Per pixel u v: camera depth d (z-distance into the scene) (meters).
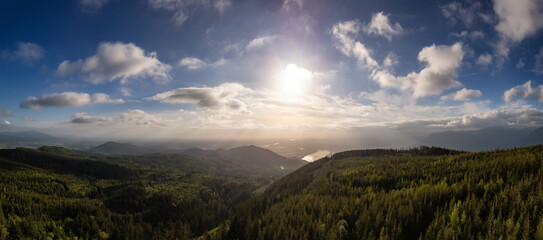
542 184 90.38
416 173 162.12
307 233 99.75
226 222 181.62
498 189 105.19
